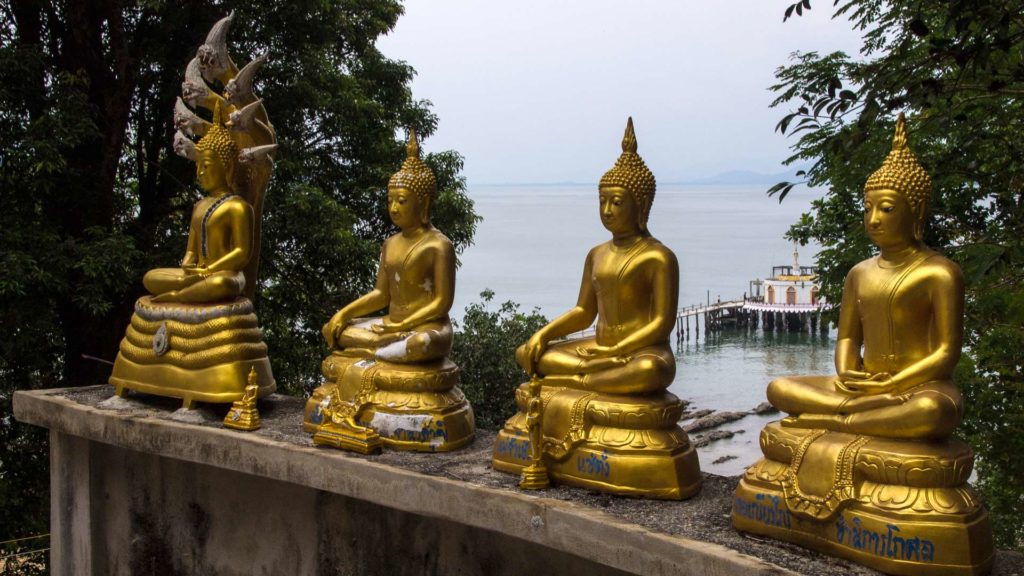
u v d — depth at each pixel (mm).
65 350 14031
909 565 4379
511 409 14781
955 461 4480
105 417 7879
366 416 6848
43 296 12414
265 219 13516
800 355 29875
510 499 5609
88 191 13281
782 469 4949
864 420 4711
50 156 11914
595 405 5777
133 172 15609
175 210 15305
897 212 4828
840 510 4613
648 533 4961
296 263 14547
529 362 6305
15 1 13148
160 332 7801
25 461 13742
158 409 8031
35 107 12859
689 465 5734
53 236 12102
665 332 5922
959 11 6227
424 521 6777
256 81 14320
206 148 7914
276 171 14094
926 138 8586
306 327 14844
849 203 8883
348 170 15992
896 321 4891
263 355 7855
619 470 5613
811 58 8773
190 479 8109
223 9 13797
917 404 4535
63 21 13711
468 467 6344
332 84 14938
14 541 12453
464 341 14969
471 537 6547
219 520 7961
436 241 7043
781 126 7254
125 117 13719
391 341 6977
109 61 14133
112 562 8641
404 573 6918
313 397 7262
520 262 58250
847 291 5203
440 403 6801
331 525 7297
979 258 6758
